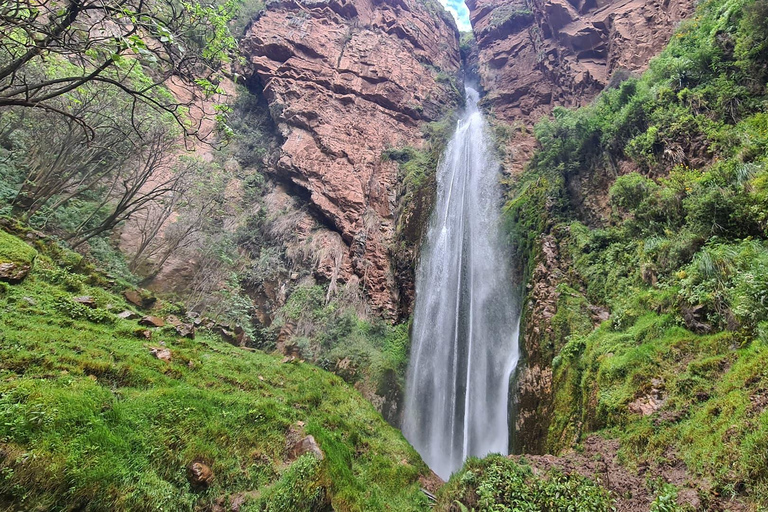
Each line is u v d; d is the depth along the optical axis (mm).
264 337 14906
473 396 14430
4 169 12297
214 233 17953
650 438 6113
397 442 9078
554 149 16781
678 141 10859
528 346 12305
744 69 10062
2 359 4668
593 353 9086
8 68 4258
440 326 17359
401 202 21234
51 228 12953
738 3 10453
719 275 6957
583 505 5168
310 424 6422
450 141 25547
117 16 4133
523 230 16203
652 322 8125
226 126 5797
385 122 25578
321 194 20594
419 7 36469
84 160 13711
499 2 39938
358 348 15016
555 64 26312
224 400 6066
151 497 3727
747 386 5340
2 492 2977
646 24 19594
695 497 4734
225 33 5828
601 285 11227
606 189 13922
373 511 5625
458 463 13180
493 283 16406
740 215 7520
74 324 6805
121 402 4754
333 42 27797
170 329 9234
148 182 17547
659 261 9047
